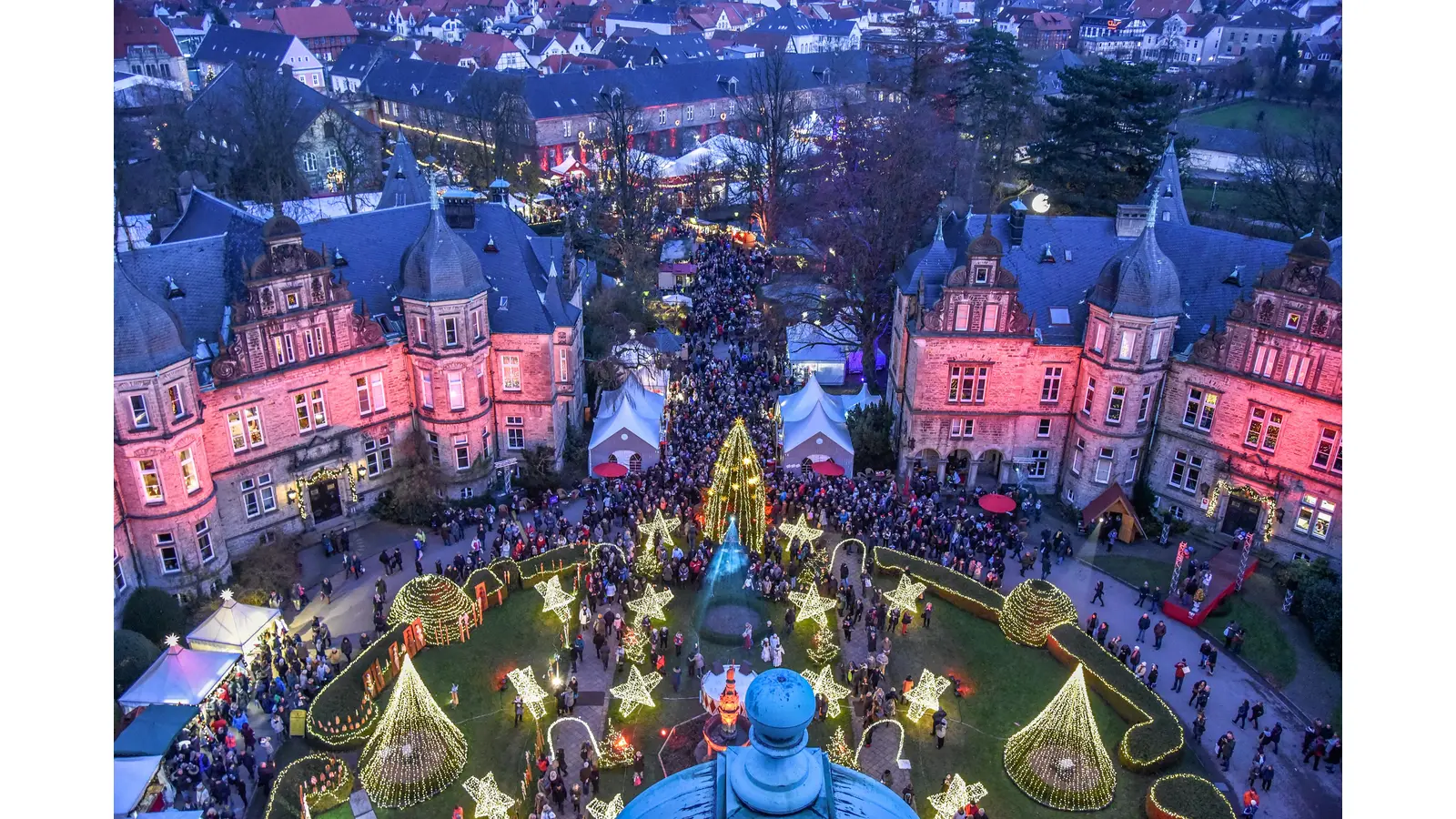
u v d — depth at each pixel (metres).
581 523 59.72
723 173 129.50
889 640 51.66
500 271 66.12
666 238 113.00
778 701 8.18
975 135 116.69
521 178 135.38
